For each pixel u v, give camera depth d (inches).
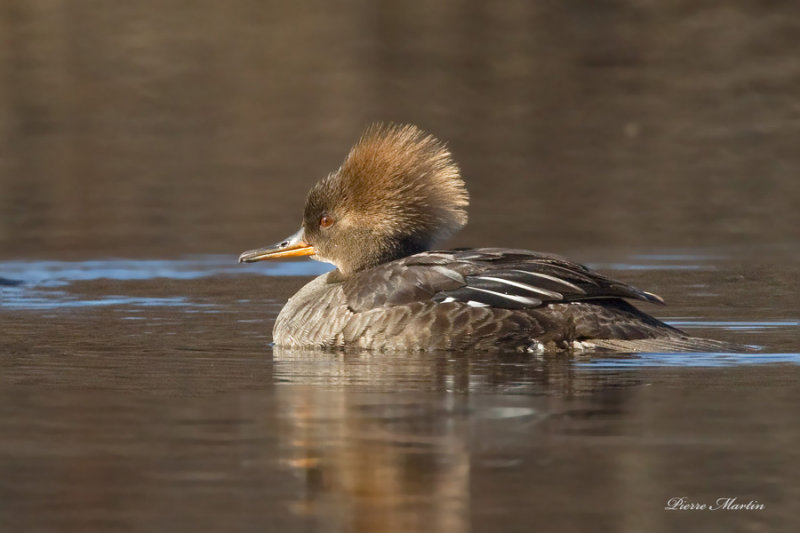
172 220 839.1
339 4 1362.0
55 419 357.1
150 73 1182.9
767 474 300.8
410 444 324.8
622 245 762.2
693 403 367.6
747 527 268.5
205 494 289.6
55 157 1000.9
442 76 1184.2
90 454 320.8
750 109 1122.0
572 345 449.1
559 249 754.2
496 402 371.2
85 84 1164.5
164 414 361.7
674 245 762.8
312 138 1036.5
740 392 382.6
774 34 1307.8
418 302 469.1
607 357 441.7
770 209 852.6
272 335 520.4
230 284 678.5
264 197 888.3
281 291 655.8
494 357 447.5
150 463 312.7
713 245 761.0
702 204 869.2
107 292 648.4
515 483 293.7
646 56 1256.8
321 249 529.3
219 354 470.6
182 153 1012.5
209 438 334.3
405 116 1077.8
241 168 965.2
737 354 443.8
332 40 1264.8
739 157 995.3
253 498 286.5
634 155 1008.2
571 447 320.8
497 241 777.6
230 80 1180.5
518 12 1362.0
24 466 310.7
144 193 910.4
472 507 278.8
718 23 1343.5
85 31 1272.1
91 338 509.0
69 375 424.8
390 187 517.3
